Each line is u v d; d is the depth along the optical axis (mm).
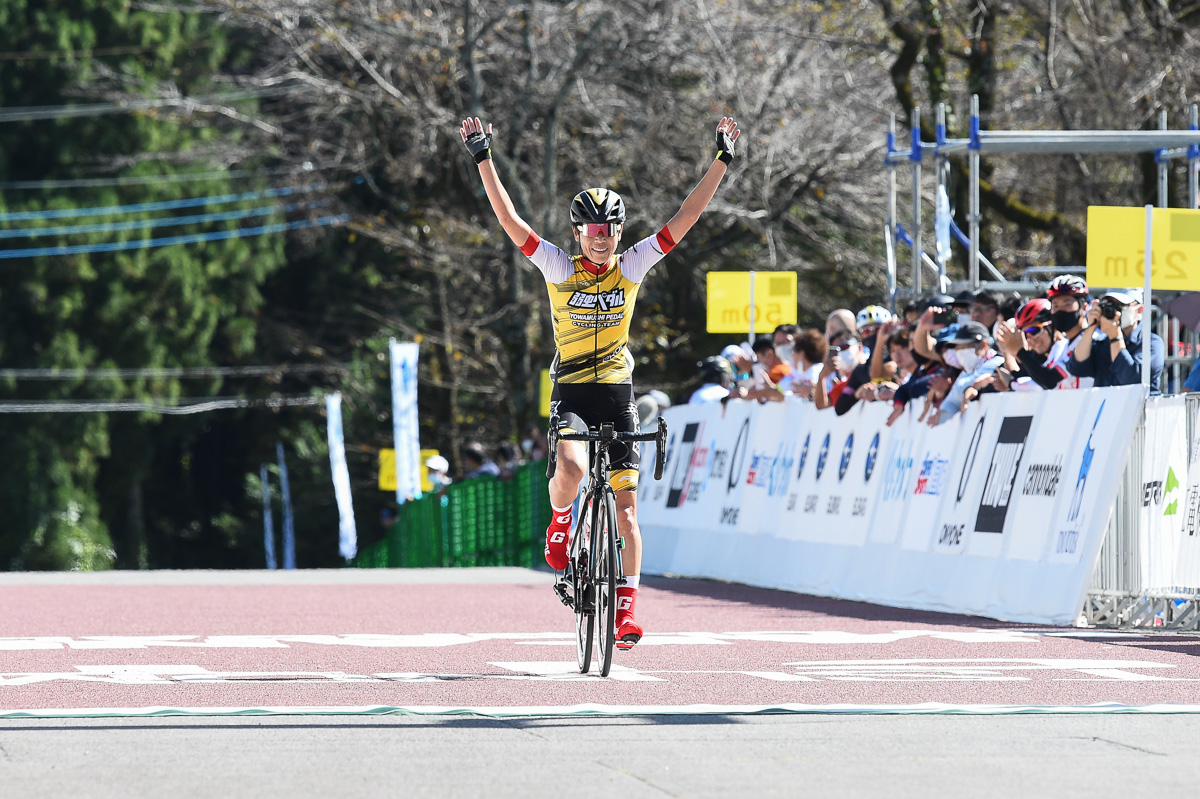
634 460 13141
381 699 12016
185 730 10430
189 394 78375
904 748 9680
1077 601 18141
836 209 54188
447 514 47094
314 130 64938
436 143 57062
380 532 83188
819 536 24422
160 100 63531
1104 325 19375
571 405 13141
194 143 73750
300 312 83312
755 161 52531
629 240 55062
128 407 73125
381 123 61469
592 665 14484
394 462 61000
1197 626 17219
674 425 31828
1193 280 19188
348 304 82500
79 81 69688
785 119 52281
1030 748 9672
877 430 23203
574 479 12859
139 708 11484
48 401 72000
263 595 25047
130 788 8453
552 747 9734
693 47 52531
